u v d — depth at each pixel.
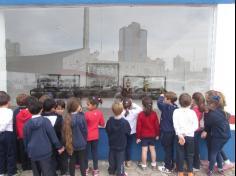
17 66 8.00
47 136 4.12
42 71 8.39
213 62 5.53
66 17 7.72
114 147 4.68
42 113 4.59
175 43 7.89
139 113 5.08
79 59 8.47
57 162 4.78
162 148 5.50
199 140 5.39
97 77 8.44
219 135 4.64
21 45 8.06
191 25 7.46
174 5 5.63
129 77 8.34
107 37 8.30
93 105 4.90
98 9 6.93
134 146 5.53
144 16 7.59
